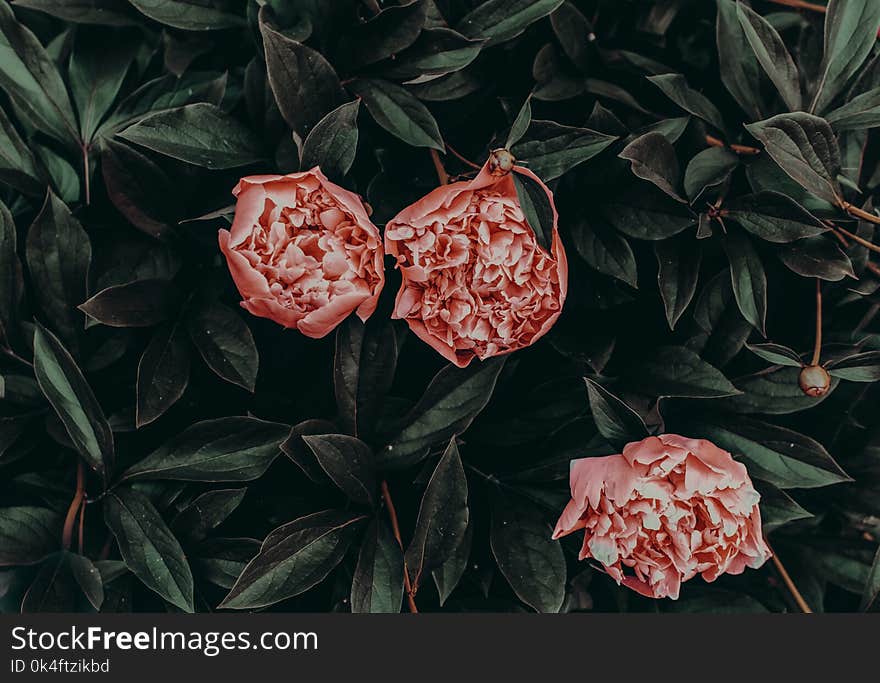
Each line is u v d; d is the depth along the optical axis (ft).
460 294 2.79
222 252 2.90
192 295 2.99
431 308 2.80
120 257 2.98
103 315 2.85
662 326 3.09
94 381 3.03
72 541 2.96
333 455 2.89
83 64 3.13
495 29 2.99
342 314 2.75
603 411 2.89
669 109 3.14
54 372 2.84
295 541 2.88
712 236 3.05
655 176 2.92
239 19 3.09
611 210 3.00
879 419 3.22
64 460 3.03
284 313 2.75
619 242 2.97
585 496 2.82
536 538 2.99
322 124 2.78
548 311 2.82
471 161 3.07
